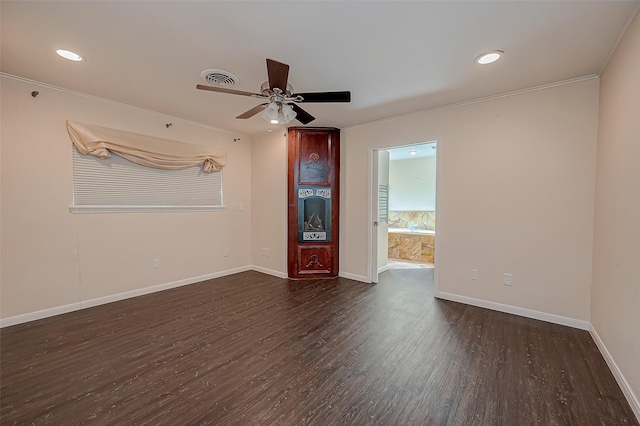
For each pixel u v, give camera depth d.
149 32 2.02
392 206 7.29
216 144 4.54
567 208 2.78
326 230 4.55
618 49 2.08
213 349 2.37
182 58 2.38
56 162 3.03
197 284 4.23
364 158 4.27
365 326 2.81
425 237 6.08
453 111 3.42
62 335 2.60
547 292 2.90
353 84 2.85
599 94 2.58
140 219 3.71
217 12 1.80
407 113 3.74
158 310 3.21
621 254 1.94
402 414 1.65
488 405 1.72
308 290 3.96
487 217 3.22
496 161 3.15
